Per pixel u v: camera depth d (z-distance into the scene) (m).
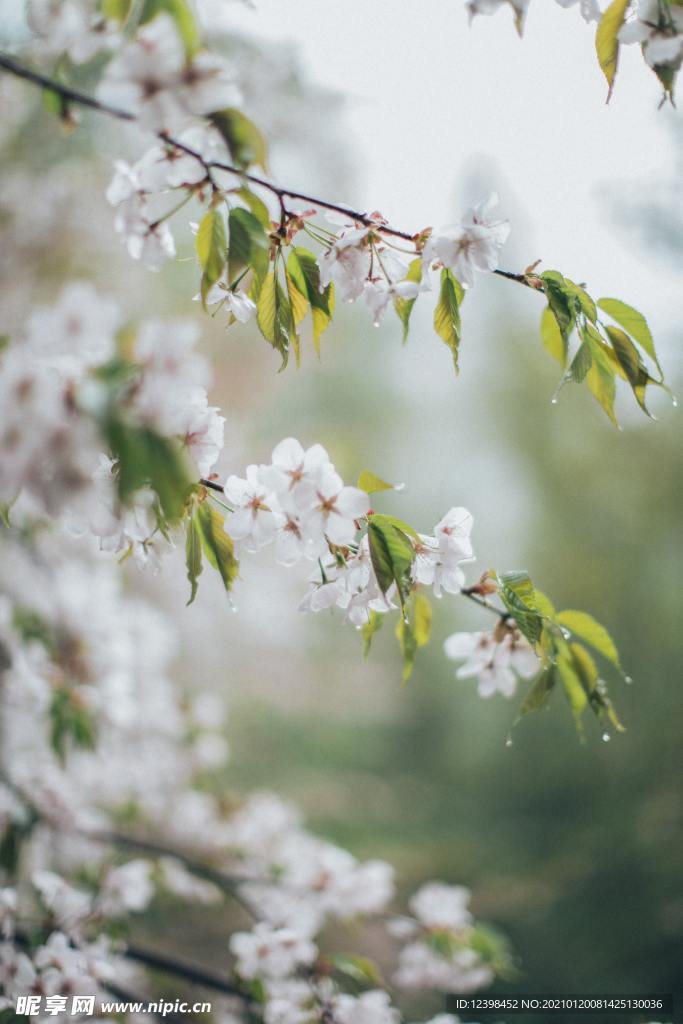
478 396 12.09
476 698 11.03
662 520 8.23
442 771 11.55
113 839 2.87
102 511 1.03
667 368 8.20
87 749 2.82
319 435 12.42
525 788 9.73
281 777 10.69
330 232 1.30
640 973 5.49
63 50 1.02
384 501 13.21
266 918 2.59
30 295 4.98
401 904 7.11
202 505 1.21
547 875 7.55
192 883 3.20
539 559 9.75
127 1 0.95
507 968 2.86
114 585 3.64
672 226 8.28
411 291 1.29
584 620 1.40
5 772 3.06
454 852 8.60
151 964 2.40
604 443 9.19
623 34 1.17
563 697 8.98
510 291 12.10
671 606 7.81
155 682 3.99
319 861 2.97
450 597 10.88
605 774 8.29
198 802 3.82
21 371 0.81
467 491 12.35
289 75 4.38
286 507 1.15
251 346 7.77
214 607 7.62
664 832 6.73
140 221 1.21
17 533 3.16
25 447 0.81
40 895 2.30
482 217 1.27
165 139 1.10
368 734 13.28
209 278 1.18
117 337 0.83
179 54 0.93
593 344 1.30
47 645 3.00
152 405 0.81
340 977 2.28
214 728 4.04
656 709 7.55
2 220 4.78
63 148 4.54
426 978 2.86
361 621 1.30
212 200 1.16
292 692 14.36
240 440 8.20
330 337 13.77
